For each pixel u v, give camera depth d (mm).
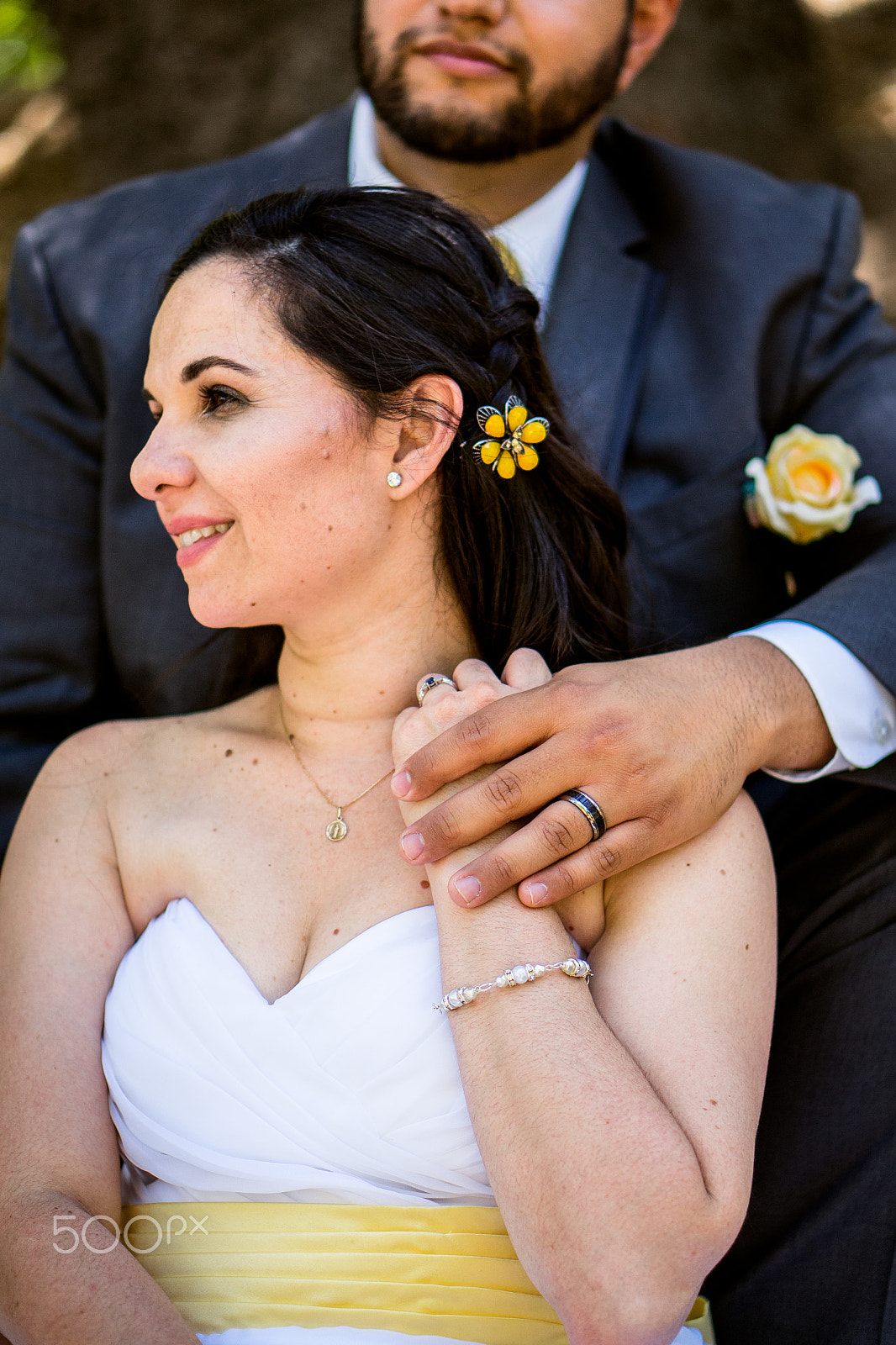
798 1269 1820
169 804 1733
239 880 1648
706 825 1594
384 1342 1434
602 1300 1262
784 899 2078
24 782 2424
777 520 2338
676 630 2414
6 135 4344
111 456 2455
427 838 1490
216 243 1665
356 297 1624
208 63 4316
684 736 1605
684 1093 1401
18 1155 1511
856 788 2088
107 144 4305
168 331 1631
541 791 1504
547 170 2549
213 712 1857
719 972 1507
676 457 2469
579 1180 1301
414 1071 1491
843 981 1952
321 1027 1521
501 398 1731
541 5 2322
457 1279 1476
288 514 1582
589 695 1573
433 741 1546
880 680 1919
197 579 1635
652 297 2588
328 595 1648
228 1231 1523
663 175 2682
